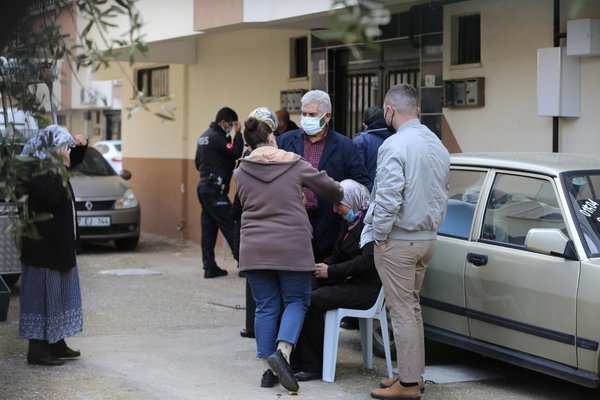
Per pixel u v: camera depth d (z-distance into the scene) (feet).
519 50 35.99
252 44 52.90
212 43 56.95
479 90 37.63
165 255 53.98
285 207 23.40
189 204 60.64
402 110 22.70
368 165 29.35
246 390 24.03
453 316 25.25
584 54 32.53
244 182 23.75
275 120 26.40
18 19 13.97
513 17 36.19
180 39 49.55
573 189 23.24
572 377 21.88
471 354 28.84
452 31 39.24
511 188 24.57
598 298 21.17
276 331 24.03
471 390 24.58
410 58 42.42
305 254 23.35
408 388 22.75
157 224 64.34
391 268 22.54
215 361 27.37
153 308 36.50
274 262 23.18
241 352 28.60
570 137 34.12
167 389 23.97
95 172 56.70
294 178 23.45
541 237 22.26
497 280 23.68
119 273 45.96
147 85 65.72
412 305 22.85
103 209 53.52
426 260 22.85
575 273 21.76
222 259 51.44
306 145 26.09
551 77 33.47
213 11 44.91
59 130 21.15
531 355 22.97
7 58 14.51
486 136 37.73
